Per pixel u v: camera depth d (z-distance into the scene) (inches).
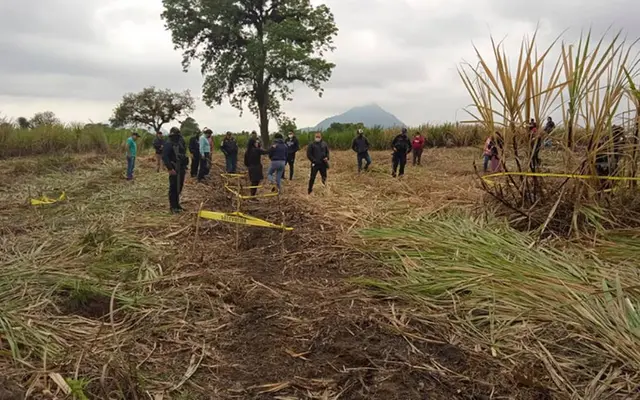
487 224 261.0
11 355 131.0
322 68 1387.8
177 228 295.6
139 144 956.6
